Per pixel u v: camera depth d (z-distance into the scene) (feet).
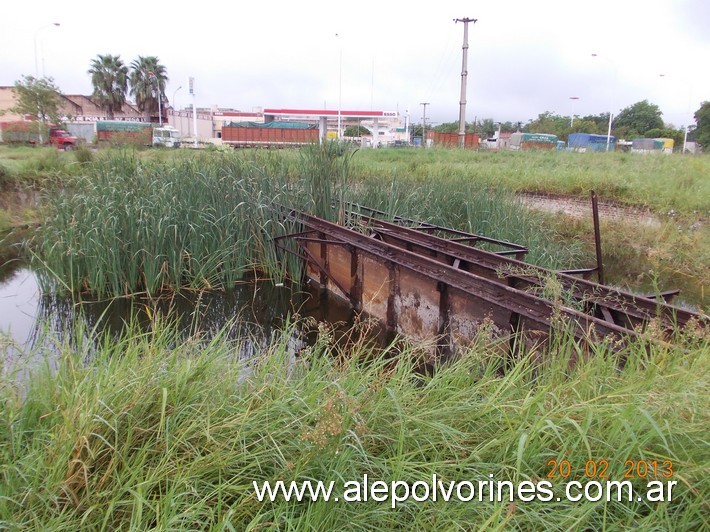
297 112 160.45
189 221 30.63
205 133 228.02
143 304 27.71
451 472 9.13
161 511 8.09
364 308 26.81
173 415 9.80
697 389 9.27
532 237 32.73
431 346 18.89
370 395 11.00
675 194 44.14
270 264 32.45
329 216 32.19
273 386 11.09
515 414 9.95
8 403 9.79
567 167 62.49
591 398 10.07
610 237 38.63
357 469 9.25
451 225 35.81
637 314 15.51
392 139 217.77
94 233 28.55
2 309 27.43
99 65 188.96
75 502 8.21
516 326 16.52
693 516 7.95
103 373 10.77
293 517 8.19
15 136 96.07
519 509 8.12
